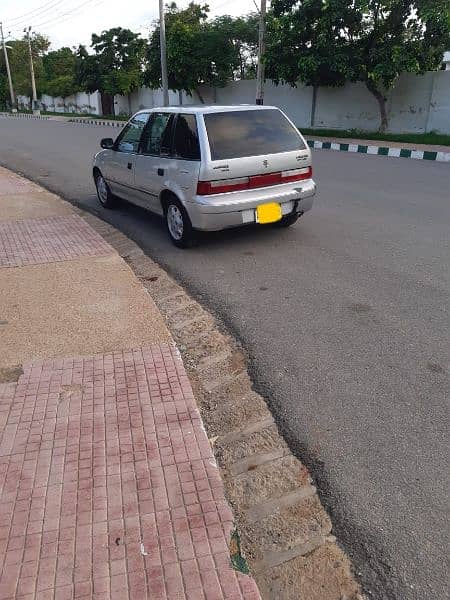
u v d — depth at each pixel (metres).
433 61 16.64
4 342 3.96
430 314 4.36
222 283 5.21
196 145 5.67
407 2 15.70
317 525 2.45
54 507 2.46
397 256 5.77
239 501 2.59
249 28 23.45
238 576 2.13
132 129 7.12
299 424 3.10
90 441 2.89
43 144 18.97
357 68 16.83
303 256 5.88
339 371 3.60
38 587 2.09
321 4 16.80
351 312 4.45
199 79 25.12
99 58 35.03
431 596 2.10
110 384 3.40
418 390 3.36
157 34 26.11
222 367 3.72
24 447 2.85
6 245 6.38
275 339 4.06
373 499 2.56
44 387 3.38
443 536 2.35
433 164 12.57
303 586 2.16
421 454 2.82
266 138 5.93
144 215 8.02
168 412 3.12
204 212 5.64
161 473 2.66
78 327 4.18
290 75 18.53
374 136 17.64
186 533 2.32
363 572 2.21
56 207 8.55
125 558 2.21
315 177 10.92
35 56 55.12
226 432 3.07
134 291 4.89
